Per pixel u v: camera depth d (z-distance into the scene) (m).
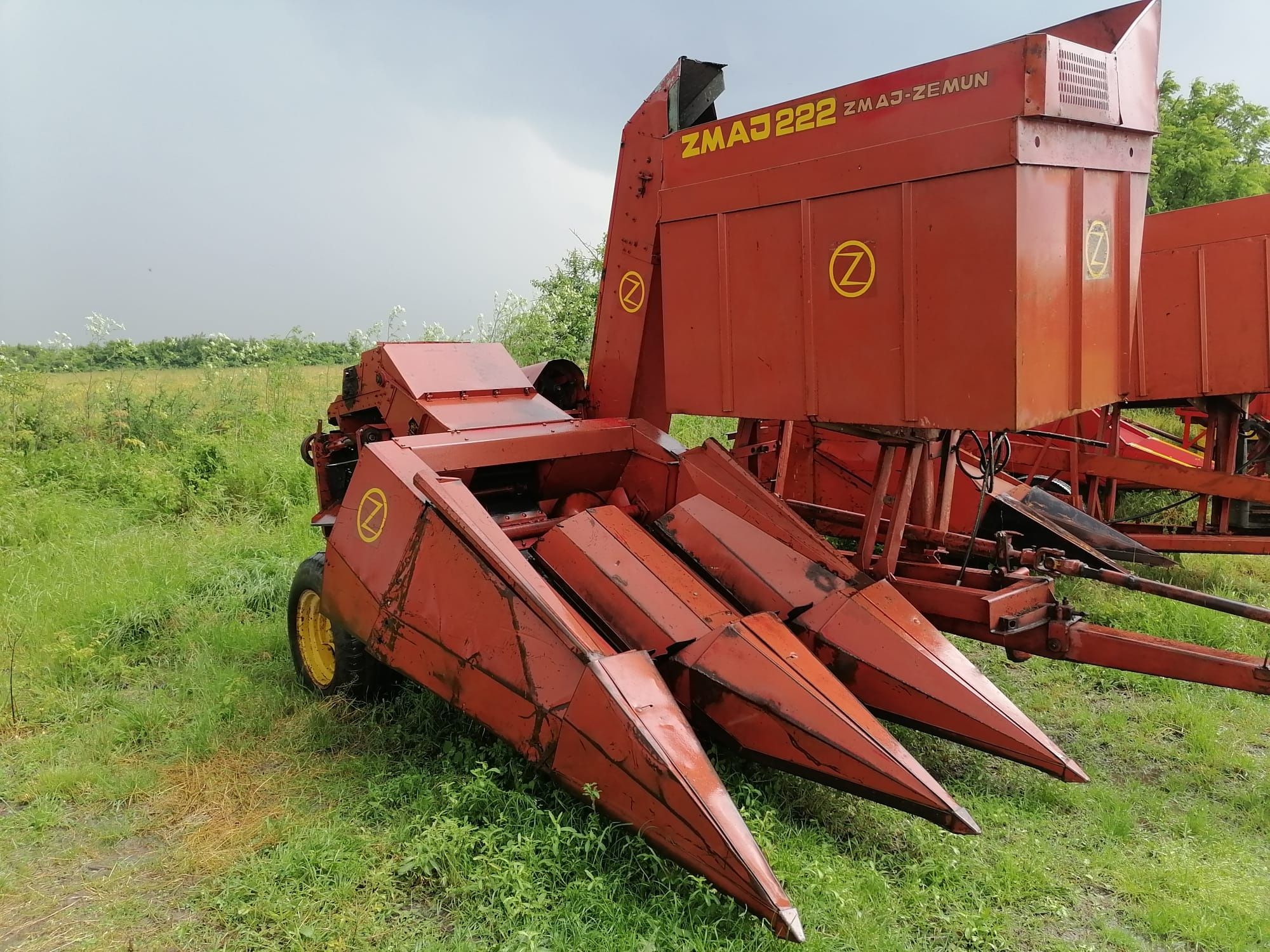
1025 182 3.37
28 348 13.41
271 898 3.29
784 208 4.07
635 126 5.50
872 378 3.85
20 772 4.34
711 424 12.85
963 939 3.20
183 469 9.66
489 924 3.12
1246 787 4.40
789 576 4.39
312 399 13.46
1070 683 5.67
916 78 3.57
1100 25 4.35
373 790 3.93
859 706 3.58
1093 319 3.93
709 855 3.02
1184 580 8.03
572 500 5.31
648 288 5.55
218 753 4.44
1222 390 7.60
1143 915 3.36
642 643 4.01
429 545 4.03
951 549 5.12
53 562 7.29
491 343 5.85
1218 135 23.33
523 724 3.63
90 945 3.11
